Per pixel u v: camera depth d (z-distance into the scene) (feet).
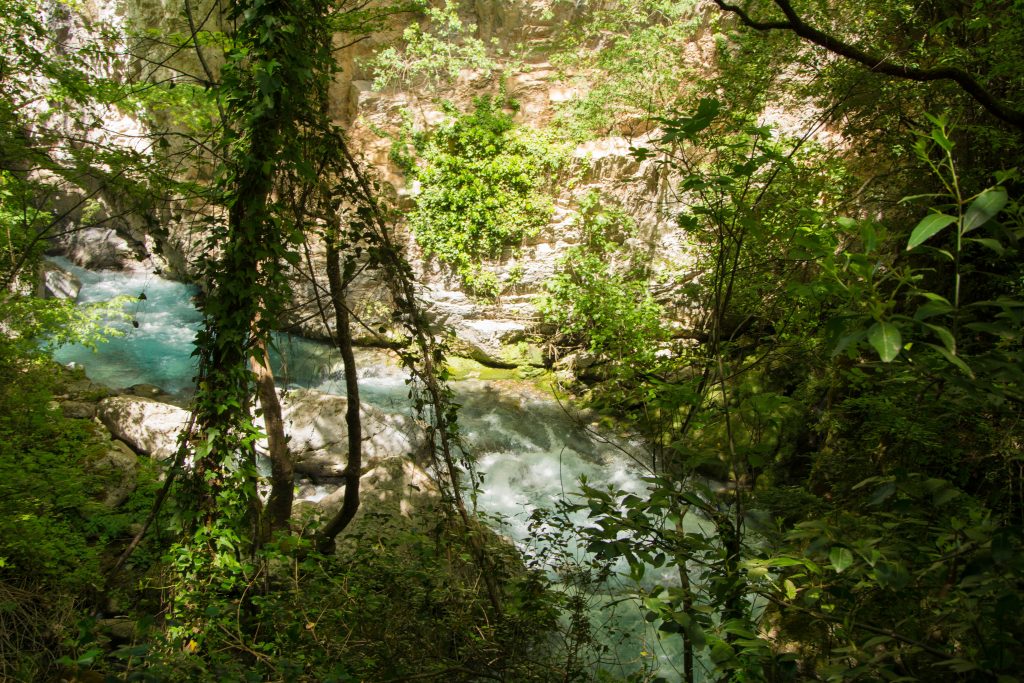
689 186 9.84
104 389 35.78
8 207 27.43
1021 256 17.33
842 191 25.66
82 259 56.13
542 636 14.67
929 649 6.19
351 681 9.76
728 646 6.74
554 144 46.29
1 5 21.24
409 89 48.01
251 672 9.90
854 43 24.30
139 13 45.62
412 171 47.06
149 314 51.03
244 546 15.93
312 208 18.48
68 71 22.58
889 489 6.64
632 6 40.42
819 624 8.42
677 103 25.94
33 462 23.77
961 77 14.34
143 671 8.51
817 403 29.71
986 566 5.98
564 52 45.14
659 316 40.65
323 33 16.47
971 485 16.71
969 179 21.76
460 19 47.98
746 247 17.75
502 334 47.14
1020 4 19.40
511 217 46.60
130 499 26.18
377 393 42.93
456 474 18.01
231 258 14.85
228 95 14.82
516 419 40.14
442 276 48.16
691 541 7.64
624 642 20.21
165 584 15.70
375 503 27.12
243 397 15.43
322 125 16.51
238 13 15.10
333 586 14.21
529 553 24.97
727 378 10.02
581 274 44.68
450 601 14.57
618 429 37.50
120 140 44.32
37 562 19.21
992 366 5.97
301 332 48.16
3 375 26.76
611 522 7.57
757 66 24.26
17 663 15.85
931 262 21.85
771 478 27.12
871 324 5.86
